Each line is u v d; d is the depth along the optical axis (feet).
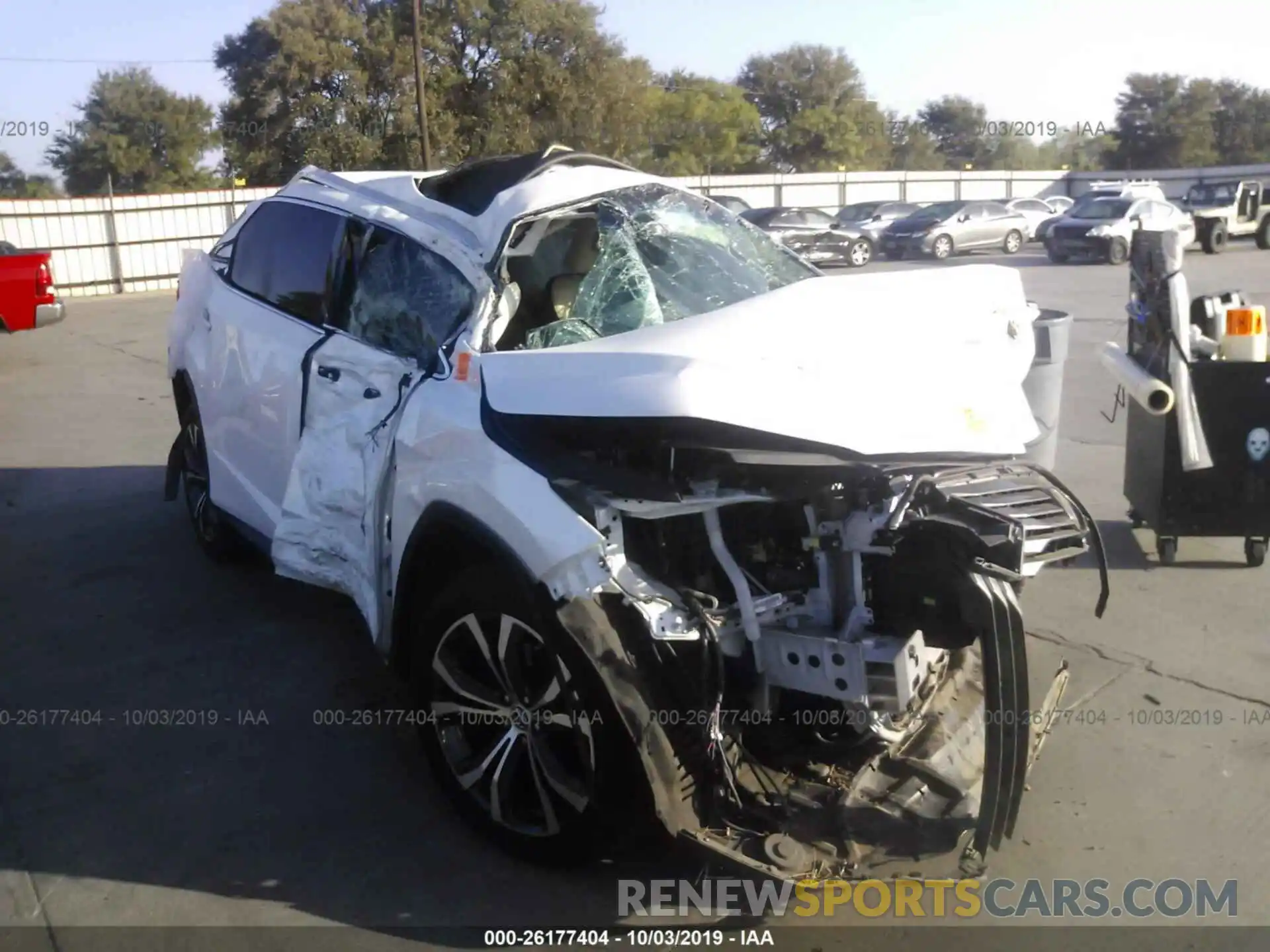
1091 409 29.68
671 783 9.55
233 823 11.70
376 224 13.84
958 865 9.52
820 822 9.98
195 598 17.85
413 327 12.80
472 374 11.07
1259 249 88.12
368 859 11.09
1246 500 17.48
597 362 10.28
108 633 16.57
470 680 11.12
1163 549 18.15
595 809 9.83
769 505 10.52
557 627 9.62
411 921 10.16
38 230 81.20
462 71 127.13
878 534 9.78
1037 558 10.05
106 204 84.02
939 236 88.12
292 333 14.67
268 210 16.62
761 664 10.30
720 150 181.47
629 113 134.21
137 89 150.41
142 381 38.17
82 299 79.66
